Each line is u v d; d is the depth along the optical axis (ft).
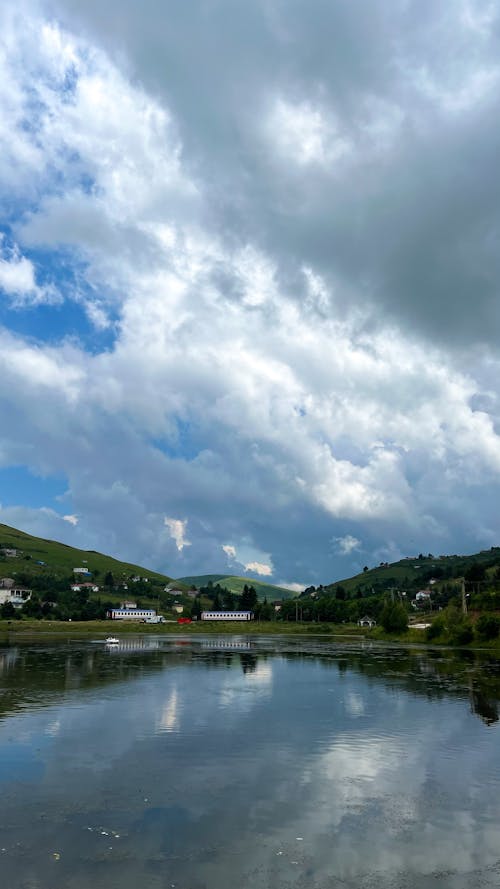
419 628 547.08
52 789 86.22
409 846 67.36
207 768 97.25
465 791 86.22
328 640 526.57
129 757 103.81
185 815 76.18
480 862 63.46
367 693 177.78
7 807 78.69
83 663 267.39
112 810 77.71
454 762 101.14
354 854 65.10
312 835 70.13
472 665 263.90
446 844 68.03
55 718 136.98
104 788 86.74
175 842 67.72
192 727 128.57
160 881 58.39
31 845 66.59
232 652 351.87
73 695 172.24
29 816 75.51
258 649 383.04
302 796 83.71
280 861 63.10
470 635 424.46
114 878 58.85
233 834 70.18
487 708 151.33
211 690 184.55
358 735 120.98
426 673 231.09
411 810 78.54
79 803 80.38
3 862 62.28
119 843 67.31
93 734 121.29
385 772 95.30
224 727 128.67
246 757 104.01
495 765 99.40
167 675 224.74
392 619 544.62
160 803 80.59
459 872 61.11
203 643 459.73
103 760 101.76
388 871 61.21
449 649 380.17
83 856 63.87
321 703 159.63
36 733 121.60
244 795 84.07
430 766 98.78
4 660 278.05
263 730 125.59
